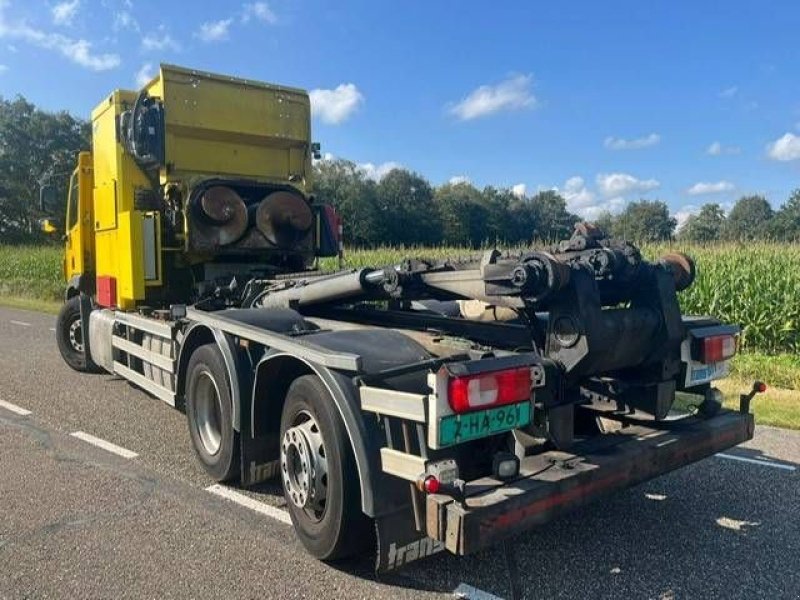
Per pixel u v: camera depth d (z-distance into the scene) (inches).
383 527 129.5
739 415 171.5
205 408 202.4
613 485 135.7
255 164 308.7
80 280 344.2
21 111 2837.1
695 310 470.0
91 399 295.9
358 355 138.1
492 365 125.4
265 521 167.5
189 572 140.6
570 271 140.9
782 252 494.0
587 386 167.8
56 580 136.5
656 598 131.0
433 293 172.2
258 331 170.7
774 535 160.1
